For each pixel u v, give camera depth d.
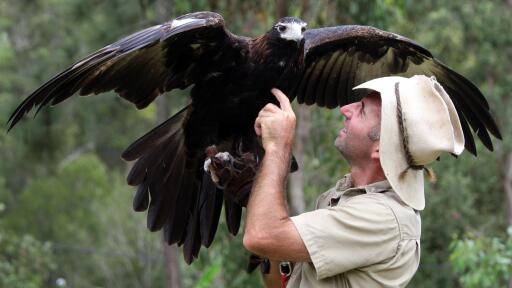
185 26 5.05
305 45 5.94
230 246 12.50
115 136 25.61
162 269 26.66
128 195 28.52
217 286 14.91
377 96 4.69
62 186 28.02
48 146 24.31
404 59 6.20
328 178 13.34
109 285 27.08
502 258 10.45
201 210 5.66
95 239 27.75
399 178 4.54
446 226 16.58
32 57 26.19
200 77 5.54
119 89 5.40
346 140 4.74
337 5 11.25
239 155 5.67
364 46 6.14
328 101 6.32
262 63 5.48
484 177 18.61
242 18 12.13
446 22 18.48
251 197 4.60
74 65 4.81
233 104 5.55
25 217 27.62
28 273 17.20
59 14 25.98
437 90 4.59
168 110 18.66
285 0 11.64
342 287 4.59
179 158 5.70
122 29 19.11
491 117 5.66
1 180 27.80
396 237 4.52
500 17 18.66
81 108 24.22
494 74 19.31
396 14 12.89
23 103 4.79
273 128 4.71
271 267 5.01
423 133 4.49
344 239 4.48
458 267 10.65
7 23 27.56
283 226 4.50
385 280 4.54
